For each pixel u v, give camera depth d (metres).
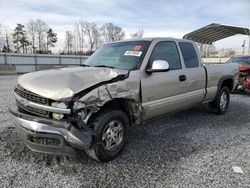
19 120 3.18
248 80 9.06
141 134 4.71
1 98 8.10
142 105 3.87
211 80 5.66
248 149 4.05
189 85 4.89
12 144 4.02
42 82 3.13
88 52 57.91
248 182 3.02
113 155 3.54
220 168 3.37
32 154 3.68
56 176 3.10
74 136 2.93
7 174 3.11
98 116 3.33
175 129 5.07
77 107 2.94
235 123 5.61
